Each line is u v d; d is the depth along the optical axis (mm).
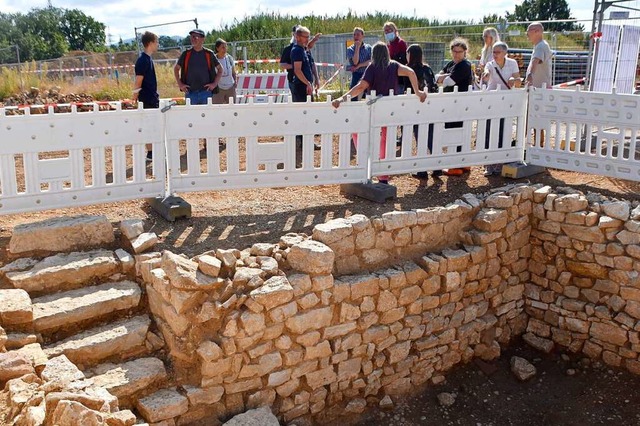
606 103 7355
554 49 15930
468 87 8000
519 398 6500
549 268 7113
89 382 4227
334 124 7031
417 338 6316
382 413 6137
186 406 4797
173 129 6457
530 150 8242
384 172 7438
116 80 17203
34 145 5844
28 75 16609
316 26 24188
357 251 5918
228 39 24484
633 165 7258
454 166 7879
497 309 7086
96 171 6188
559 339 7125
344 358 5754
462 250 6578
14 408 3820
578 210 6730
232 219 6547
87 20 62688
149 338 5105
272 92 14070
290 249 5469
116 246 5805
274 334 5184
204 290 4930
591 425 6098
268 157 6867
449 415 6227
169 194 6602
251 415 4945
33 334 4746
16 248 5438
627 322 6520
